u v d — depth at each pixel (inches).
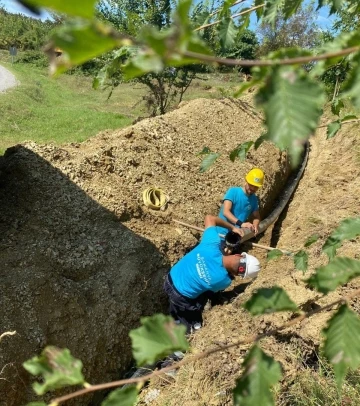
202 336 150.9
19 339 135.0
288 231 249.3
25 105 615.5
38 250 164.6
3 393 124.5
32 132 478.9
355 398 106.7
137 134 257.1
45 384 31.6
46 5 20.4
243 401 34.2
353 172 280.7
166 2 364.8
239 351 133.8
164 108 485.7
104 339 159.2
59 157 209.3
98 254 177.9
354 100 29.1
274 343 132.6
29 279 150.2
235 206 211.6
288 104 26.3
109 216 195.3
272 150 313.0
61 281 159.8
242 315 149.6
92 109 678.5
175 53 21.9
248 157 293.3
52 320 146.9
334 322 37.4
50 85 879.7
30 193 187.2
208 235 175.9
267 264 200.2
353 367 36.0
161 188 230.5
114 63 56.7
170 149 263.6
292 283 152.1
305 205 269.0
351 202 234.2
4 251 159.6
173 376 140.3
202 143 289.4
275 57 28.5
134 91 879.1
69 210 187.3
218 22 60.1
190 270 169.9
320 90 26.4
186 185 244.8
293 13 50.3
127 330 168.2
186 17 21.1
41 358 32.7
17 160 197.5
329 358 37.0
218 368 128.8
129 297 174.6
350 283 142.9
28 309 143.2
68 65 21.9
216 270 165.3
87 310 159.5
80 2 20.4
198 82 799.1
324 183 282.4
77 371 32.6
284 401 113.1
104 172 216.2
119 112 671.8
